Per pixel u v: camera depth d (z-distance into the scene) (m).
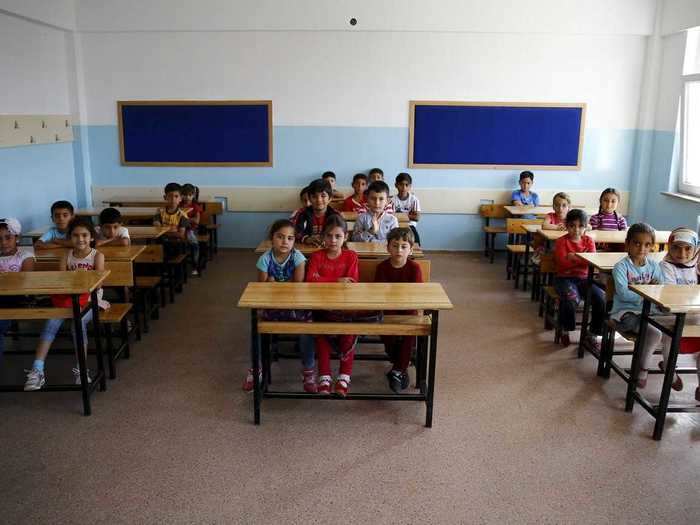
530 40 6.16
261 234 6.67
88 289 2.67
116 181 6.56
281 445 2.62
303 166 6.50
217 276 5.56
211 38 6.20
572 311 3.77
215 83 6.30
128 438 2.67
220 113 6.38
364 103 6.33
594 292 3.70
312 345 3.00
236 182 6.56
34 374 2.91
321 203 4.07
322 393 2.82
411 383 3.26
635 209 6.44
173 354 3.64
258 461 2.50
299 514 2.16
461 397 3.10
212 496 2.26
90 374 3.31
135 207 5.93
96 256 3.29
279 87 6.30
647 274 3.16
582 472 2.44
